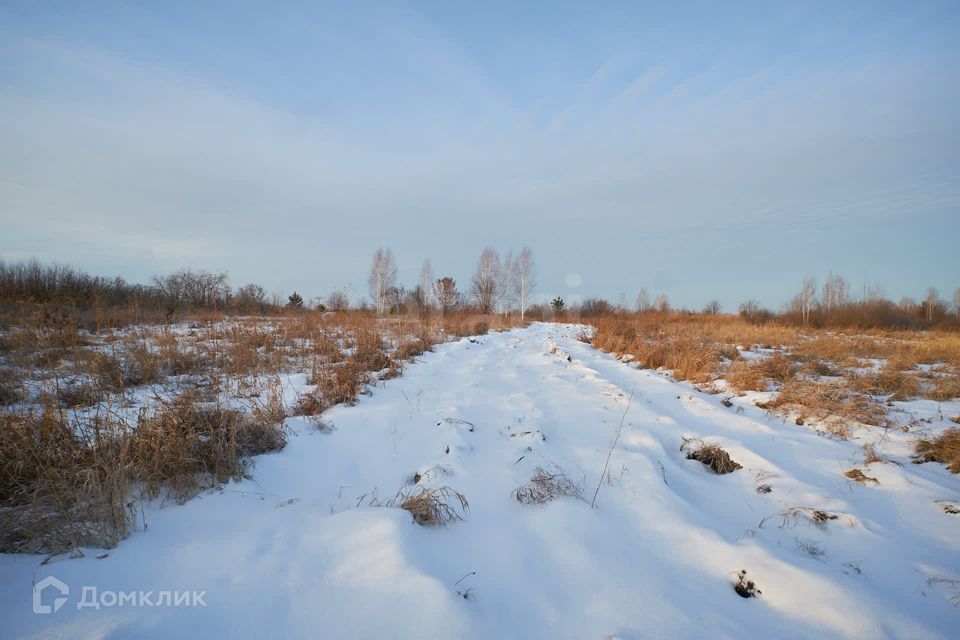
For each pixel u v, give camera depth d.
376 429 5.17
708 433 5.42
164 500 3.28
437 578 2.54
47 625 2.05
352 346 10.20
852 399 6.55
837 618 2.48
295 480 3.93
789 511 3.57
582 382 8.05
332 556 2.70
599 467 4.34
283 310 15.12
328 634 2.14
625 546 3.11
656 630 2.37
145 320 12.39
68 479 3.12
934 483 4.09
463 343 12.48
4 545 2.62
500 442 4.94
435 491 3.66
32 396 5.24
